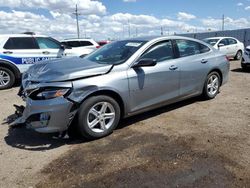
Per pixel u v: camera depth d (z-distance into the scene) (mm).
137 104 5289
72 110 4523
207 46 6914
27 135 5129
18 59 9727
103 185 3451
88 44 16562
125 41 5918
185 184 3395
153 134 4938
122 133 5047
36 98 4520
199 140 4613
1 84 9641
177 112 6117
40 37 10281
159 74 5531
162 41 5797
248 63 12312
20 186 3510
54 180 3609
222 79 7211
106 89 4762
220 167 3748
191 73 6234
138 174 3654
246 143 4465
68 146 4594
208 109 6281
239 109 6254
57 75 4559
